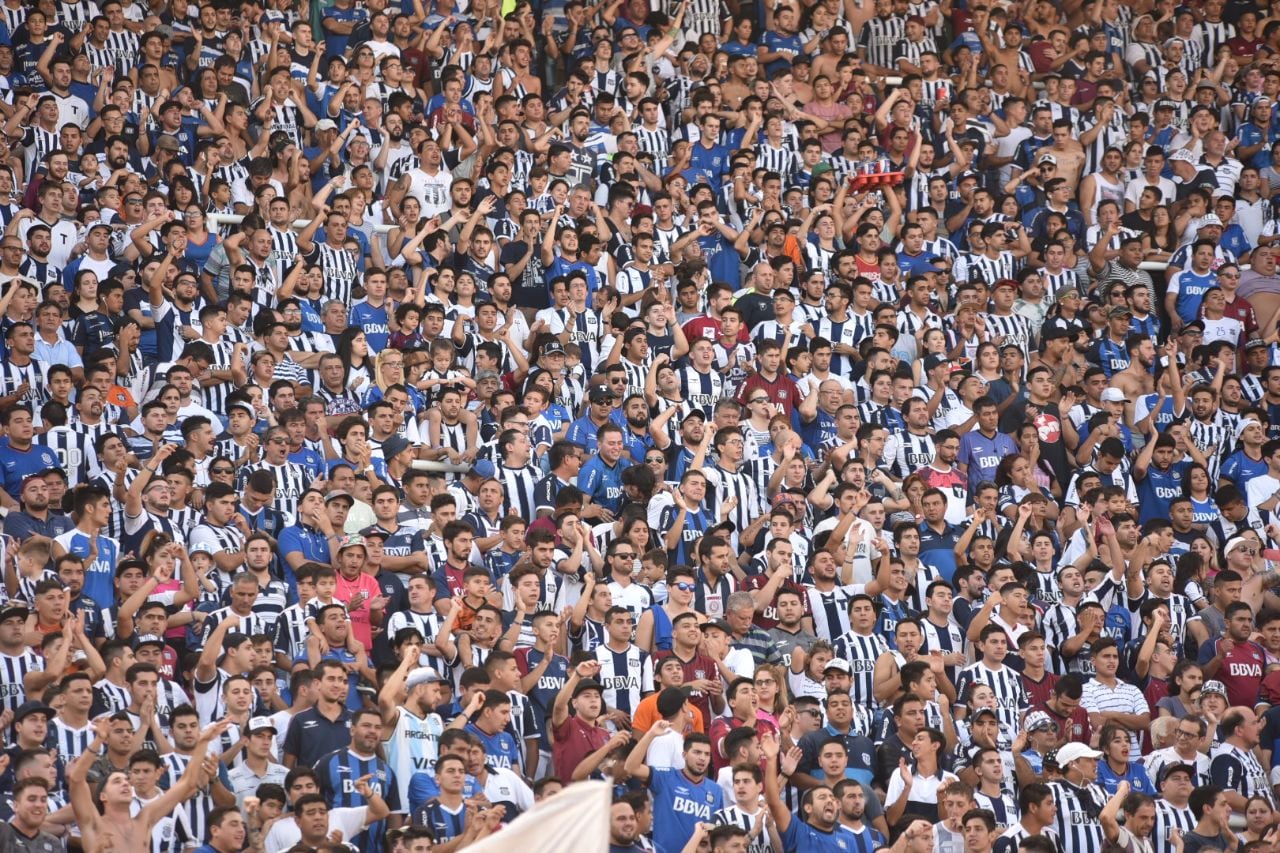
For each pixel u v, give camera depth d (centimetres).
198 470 4697
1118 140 7338
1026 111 7506
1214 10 8012
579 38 7250
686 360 5662
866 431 5391
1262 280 6694
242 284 5406
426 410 5191
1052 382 5844
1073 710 4625
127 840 3372
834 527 4928
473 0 7131
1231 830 4459
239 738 3709
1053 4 8019
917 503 5259
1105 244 6669
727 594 4659
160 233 5594
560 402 5428
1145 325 6444
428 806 3628
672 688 4059
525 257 5906
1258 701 4888
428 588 4272
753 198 6469
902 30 7700
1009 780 4306
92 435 4762
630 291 5988
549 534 4519
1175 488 5738
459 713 4112
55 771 3525
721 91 7038
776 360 5569
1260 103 7444
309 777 3531
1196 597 5144
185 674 4003
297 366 5228
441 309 5456
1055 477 5759
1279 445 5847
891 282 6278
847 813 3953
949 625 4747
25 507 4400
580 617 4359
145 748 3622
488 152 6384
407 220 5894
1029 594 4994
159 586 4212
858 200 6531
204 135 6119
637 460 5228
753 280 6078
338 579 4316
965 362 6031
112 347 5169
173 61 6456
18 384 4897
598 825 969
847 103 7162
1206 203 6900
